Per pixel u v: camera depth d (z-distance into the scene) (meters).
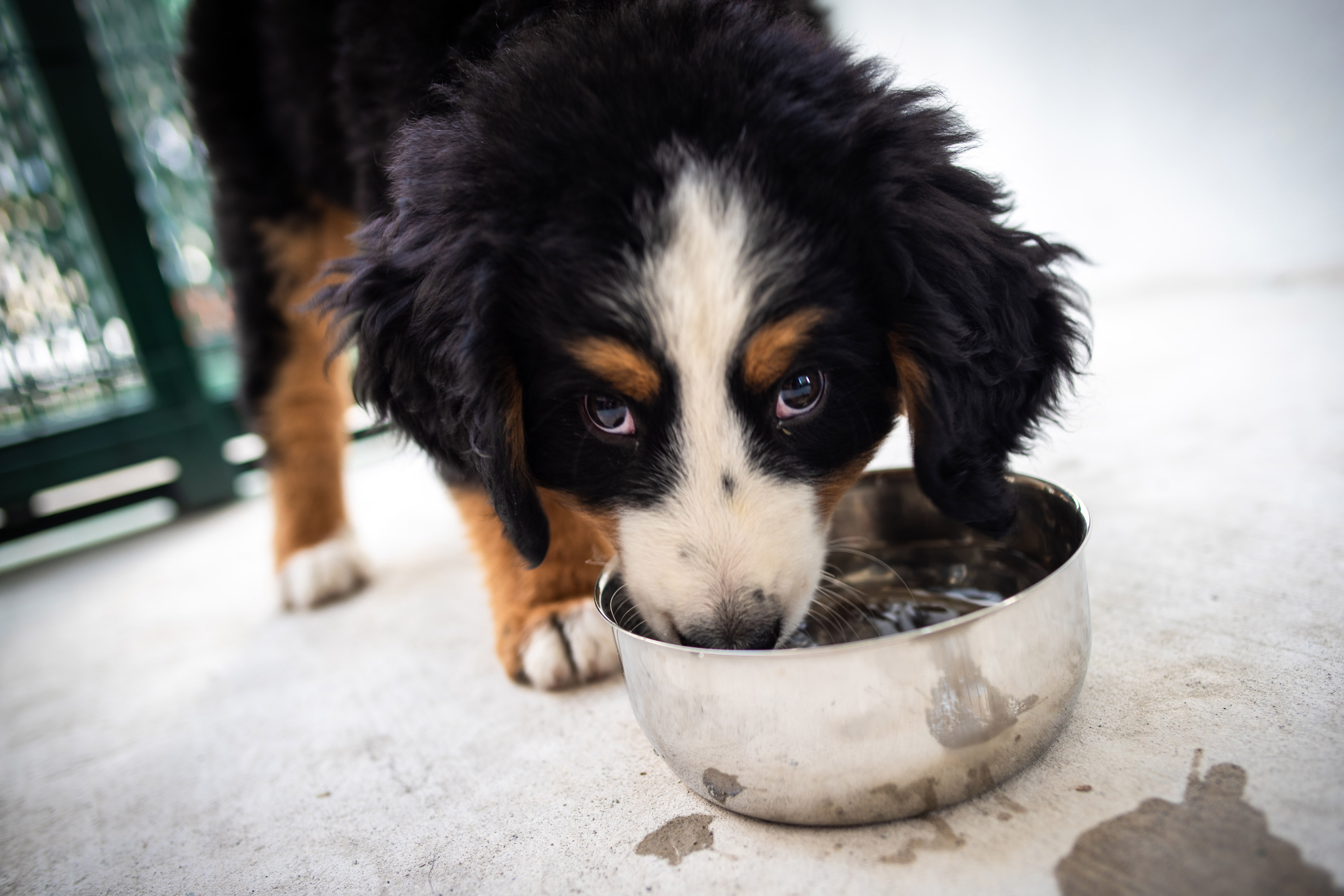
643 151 0.28
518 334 0.30
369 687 0.41
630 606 0.33
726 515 0.29
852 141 0.30
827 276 0.29
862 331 0.30
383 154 0.38
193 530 0.78
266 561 0.64
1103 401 0.60
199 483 0.83
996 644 0.25
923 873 0.24
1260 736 0.27
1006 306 0.32
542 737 0.34
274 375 0.56
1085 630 0.27
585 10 0.33
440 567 0.55
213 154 0.55
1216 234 0.90
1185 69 0.88
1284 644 0.31
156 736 0.40
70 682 0.48
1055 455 0.53
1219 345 0.69
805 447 0.30
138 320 0.79
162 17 0.82
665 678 0.27
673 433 0.29
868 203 0.30
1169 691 0.29
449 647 0.43
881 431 0.32
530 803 0.30
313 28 0.45
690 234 0.28
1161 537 0.40
